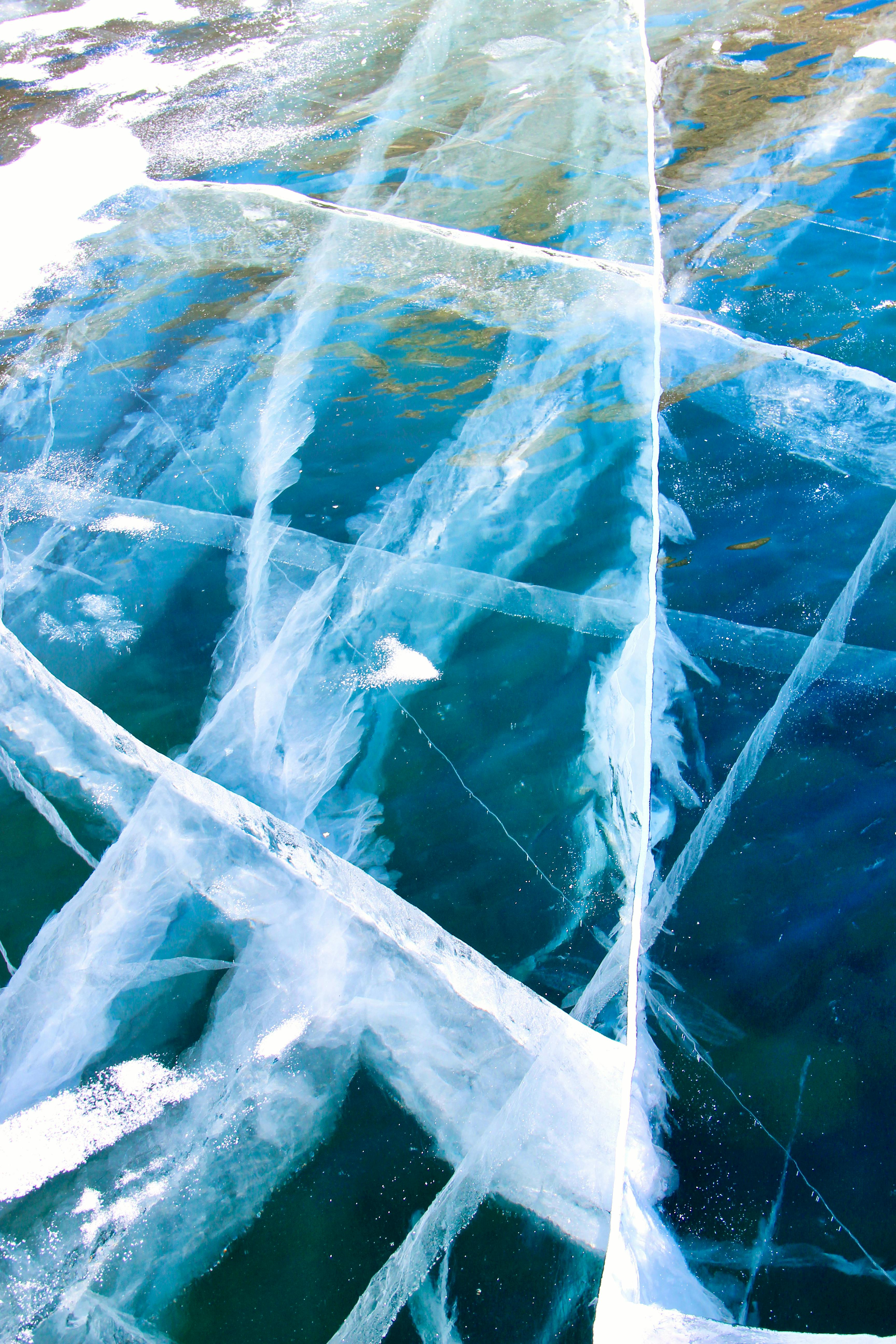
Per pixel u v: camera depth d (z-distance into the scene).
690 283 1.14
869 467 0.93
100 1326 0.49
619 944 0.64
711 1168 0.53
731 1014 0.60
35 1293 0.51
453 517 0.93
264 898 0.69
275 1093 0.58
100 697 0.82
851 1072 0.57
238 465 1.01
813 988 0.60
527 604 0.85
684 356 1.05
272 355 1.13
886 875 0.65
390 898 0.67
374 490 0.97
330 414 1.05
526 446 0.99
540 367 1.07
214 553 0.93
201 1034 0.61
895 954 0.61
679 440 0.97
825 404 0.99
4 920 0.68
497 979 0.63
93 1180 0.55
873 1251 0.50
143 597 0.89
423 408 1.04
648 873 0.67
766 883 0.66
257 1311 0.50
